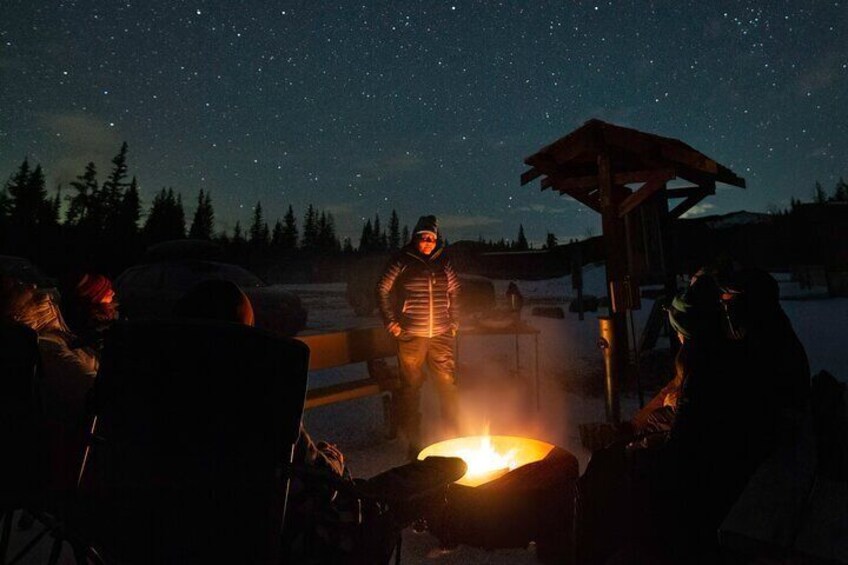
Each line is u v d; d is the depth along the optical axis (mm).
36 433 1396
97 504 1324
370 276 14555
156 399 1263
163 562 1276
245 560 1244
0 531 2514
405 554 2387
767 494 1268
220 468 1249
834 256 15461
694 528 1672
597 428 3609
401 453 3838
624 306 4125
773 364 1726
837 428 1556
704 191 5449
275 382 1242
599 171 4297
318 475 1280
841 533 1101
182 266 9766
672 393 2609
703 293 1845
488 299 12969
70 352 1903
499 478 2332
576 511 1981
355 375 6934
